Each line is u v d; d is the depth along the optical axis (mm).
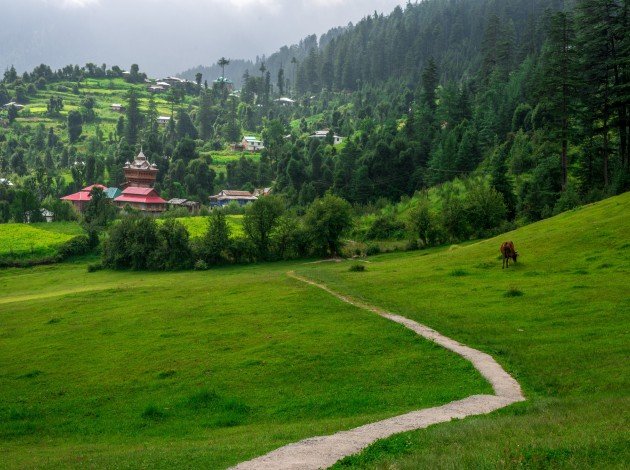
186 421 29375
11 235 147125
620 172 91312
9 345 52500
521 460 14766
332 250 118312
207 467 17359
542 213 101750
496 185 124500
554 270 58219
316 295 60562
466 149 162375
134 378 38875
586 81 103062
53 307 70812
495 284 56281
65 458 22156
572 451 15391
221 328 50250
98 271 119375
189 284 83688
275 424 27000
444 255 82250
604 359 30094
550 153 129625
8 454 26031
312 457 16953
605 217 71688
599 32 100750
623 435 16203
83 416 32562
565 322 39719
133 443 26047
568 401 23359
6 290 102438
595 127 108812
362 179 178250
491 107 182125
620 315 39438
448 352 35500
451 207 113750
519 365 31562
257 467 16266
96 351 47219
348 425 21844
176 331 50969
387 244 127812
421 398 27406
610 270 53875
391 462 15609
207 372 38062
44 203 191000
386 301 54500
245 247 117438
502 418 20344
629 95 91438
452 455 15586
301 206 186125
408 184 179125
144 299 70688
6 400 36656
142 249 116688
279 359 38750
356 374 34000
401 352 37375
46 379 40750
